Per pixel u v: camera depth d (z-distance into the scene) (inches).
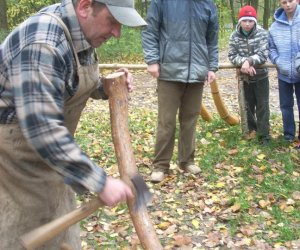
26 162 94.0
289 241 172.7
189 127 224.1
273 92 434.6
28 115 80.6
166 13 204.5
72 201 109.7
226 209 197.5
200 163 242.2
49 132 80.6
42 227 86.1
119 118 103.0
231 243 172.9
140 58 657.6
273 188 213.5
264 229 182.1
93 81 97.2
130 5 86.5
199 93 217.8
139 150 266.8
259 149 260.8
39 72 81.1
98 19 86.2
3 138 91.3
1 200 95.0
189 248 170.4
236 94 438.0
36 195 96.3
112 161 253.0
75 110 98.7
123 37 682.8
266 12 1107.9
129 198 86.4
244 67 256.7
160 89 213.3
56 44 83.7
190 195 211.0
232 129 294.8
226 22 1178.0
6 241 96.2
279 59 257.4
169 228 182.9
